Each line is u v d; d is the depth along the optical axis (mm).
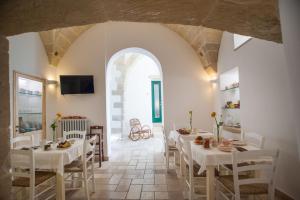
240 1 1506
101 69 5371
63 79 5215
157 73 9828
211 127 5477
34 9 1404
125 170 4277
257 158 2066
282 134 2816
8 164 1349
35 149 2865
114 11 1623
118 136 8977
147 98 9641
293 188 2615
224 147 2535
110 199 2928
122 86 9312
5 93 1358
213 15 1726
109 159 5176
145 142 7598
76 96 5340
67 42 5270
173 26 5430
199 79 5570
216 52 5246
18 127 3742
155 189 3254
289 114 2674
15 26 1473
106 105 5297
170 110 5469
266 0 1479
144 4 1549
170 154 5297
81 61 5398
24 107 4031
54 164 2562
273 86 2998
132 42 5492
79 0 1398
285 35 1108
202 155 2379
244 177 2430
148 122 9570
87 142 2949
